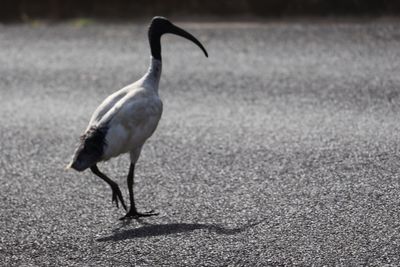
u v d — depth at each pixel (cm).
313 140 1483
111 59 2180
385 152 1396
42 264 990
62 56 2227
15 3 2833
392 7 2567
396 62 2025
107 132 1082
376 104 1702
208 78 1964
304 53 2144
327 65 2027
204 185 1268
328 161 1361
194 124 1620
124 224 1118
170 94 1850
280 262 969
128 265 977
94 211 1173
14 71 2095
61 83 1978
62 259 1003
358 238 1030
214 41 2298
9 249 1041
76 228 1107
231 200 1193
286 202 1175
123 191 1259
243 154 1420
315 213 1125
